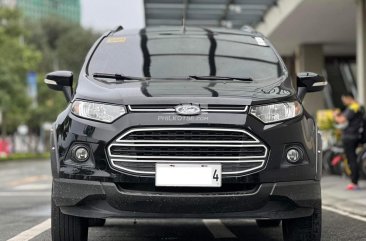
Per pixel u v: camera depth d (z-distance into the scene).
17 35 38.75
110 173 4.49
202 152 4.49
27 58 38.00
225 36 6.16
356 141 11.40
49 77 5.48
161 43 5.96
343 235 6.54
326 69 28.67
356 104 11.41
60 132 4.78
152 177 4.46
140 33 6.16
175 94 4.68
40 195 11.70
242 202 4.49
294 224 4.98
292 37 20.98
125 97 4.66
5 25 37.91
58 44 73.38
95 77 5.41
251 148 4.53
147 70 5.56
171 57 5.74
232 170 4.49
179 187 4.49
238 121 4.52
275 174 4.54
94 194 4.52
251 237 6.46
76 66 71.62
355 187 11.52
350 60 27.80
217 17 18.12
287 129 4.64
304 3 15.35
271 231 6.89
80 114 4.72
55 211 4.91
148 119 4.51
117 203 4.50
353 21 18.00
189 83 5.17
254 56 5.84
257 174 4.50
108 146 4.52
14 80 34.91
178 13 17.16
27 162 36.66
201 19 18.27
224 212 4.52
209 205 4.46
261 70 5.64
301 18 17.23
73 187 4.59
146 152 4.49
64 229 4.92
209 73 5.54
